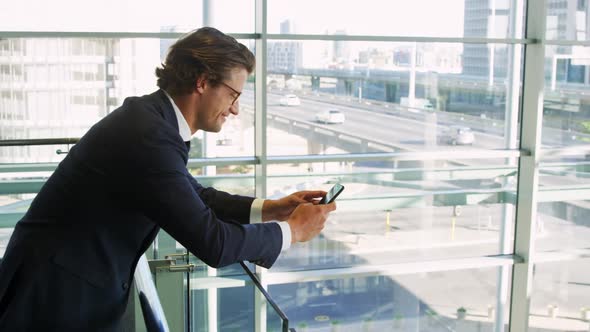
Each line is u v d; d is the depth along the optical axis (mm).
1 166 5254
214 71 1632
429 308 7570
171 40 5434
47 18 5250
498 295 6961
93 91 5410
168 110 1642
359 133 6379
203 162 5680
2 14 5160
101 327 1609
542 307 7438
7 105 5293
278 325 1438
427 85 6477
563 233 6785
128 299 1807
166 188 1531
